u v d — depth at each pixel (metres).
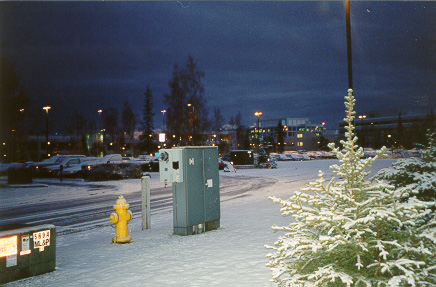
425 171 6.50
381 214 3.44
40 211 15.70
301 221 3.97
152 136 97.50
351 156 4.05
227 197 18.19
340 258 3.94
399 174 6.48
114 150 92.88
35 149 76.00
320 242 3.72
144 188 10.56
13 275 5.73
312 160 67.31
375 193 4.03
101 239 9.63
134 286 5.09
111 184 26.56
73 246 8.74
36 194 21.84
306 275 3.69
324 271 3.47
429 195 6.07
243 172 37.03
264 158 44.47
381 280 3.58
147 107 96.38
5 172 39.94
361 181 4.11
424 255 3.72
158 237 8.73
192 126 56.19
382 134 110.81
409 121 136.62
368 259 3.88
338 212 3.80
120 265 6.32
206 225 9.12
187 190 8.64
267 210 12.46
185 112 56.09
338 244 3.64
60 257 7.31
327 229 4.10
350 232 3.59
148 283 5.18
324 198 4.10
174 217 8.81
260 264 5.80
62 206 17.02
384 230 4.04
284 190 20.12
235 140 111.75
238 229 9.12
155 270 5.82
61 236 10.66
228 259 6.23
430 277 3.65
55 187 25.50
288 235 4.11
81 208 16.22
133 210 15.30
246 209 13.05
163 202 17.31
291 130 170.38
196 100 56.72
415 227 3.92
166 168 8.64
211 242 7.71
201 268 5.77
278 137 116.94
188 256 6.60
